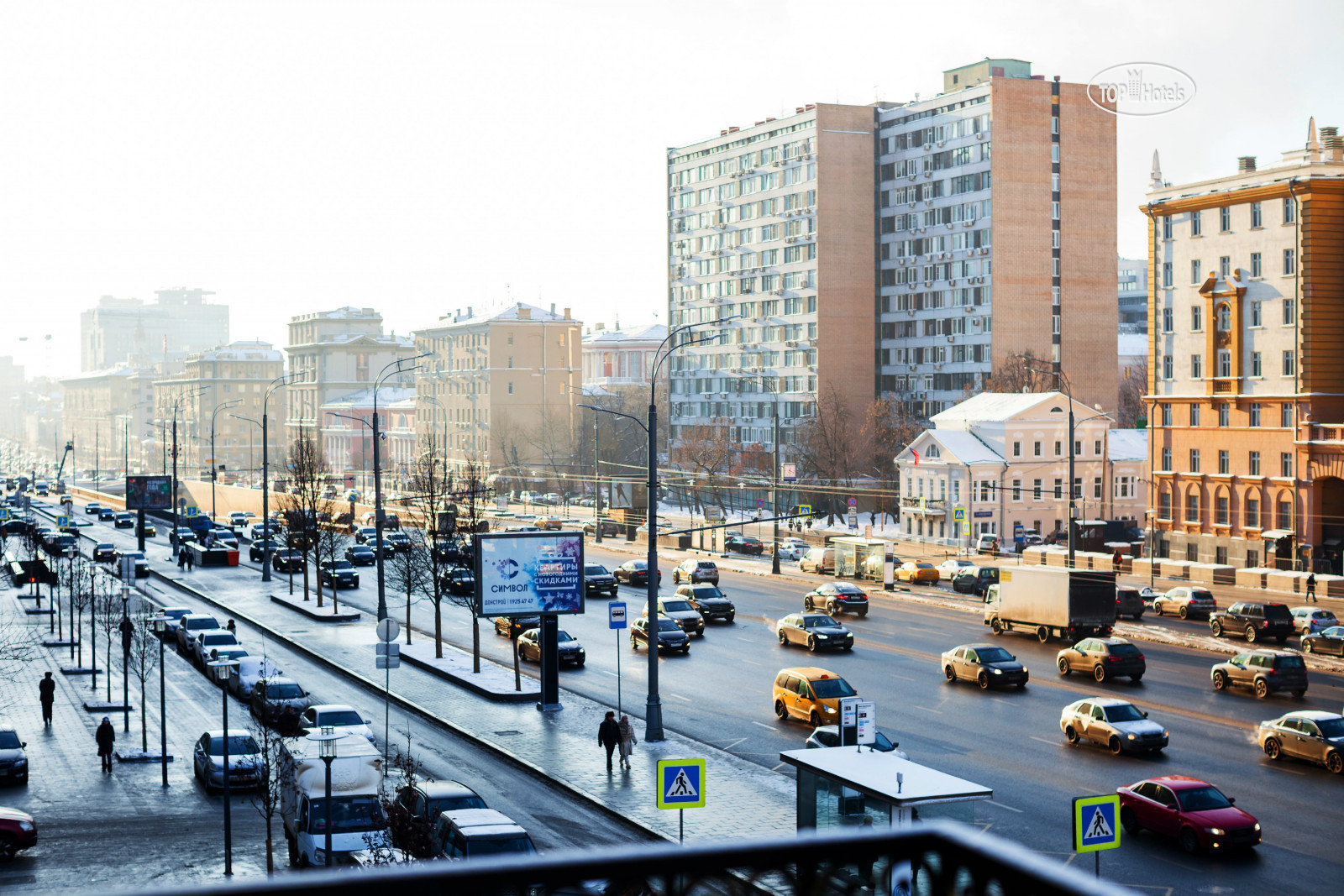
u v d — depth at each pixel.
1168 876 24.25
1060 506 101.56
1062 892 2.89
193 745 39.47
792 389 147.25
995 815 28.20
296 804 27.02
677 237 167.00
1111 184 135.38
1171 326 90.38
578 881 3.24
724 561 90.12
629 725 34.16
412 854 23.91
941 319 138.25
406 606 67.88
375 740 37.56
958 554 93.06
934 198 138.62
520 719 40.59
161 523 129.25
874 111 145.12
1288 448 81.69
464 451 185.00
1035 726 37.69
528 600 41.50
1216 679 43.34
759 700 42.75
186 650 56.03
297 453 139.75
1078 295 134.38
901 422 125.50
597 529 104.62
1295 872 24.38
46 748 39.16
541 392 180.75
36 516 136.62
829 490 108.31
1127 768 32.50
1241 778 31.44
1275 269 82.56
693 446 133.12
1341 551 78.75
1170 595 63.53
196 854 27.53
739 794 30.94
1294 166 80.88
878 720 38.53
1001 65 140.62
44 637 60.31
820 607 63.47
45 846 28.22
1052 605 53.38
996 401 104.12
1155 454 91.19
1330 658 49.78
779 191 148.75
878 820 20.72
